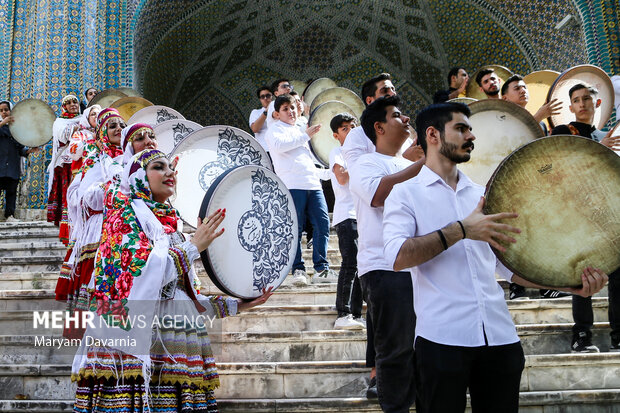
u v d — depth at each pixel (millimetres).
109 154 4566
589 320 4289
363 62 17703
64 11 11648
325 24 17469
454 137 2865
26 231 8492
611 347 4484
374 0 16891
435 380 2691
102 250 3318
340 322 4621
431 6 16422
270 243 3732
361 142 4020
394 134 3752
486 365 2754
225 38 17297
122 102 8750
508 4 14922
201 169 4336
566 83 6727
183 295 3402
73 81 11445
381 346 3498
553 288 2686
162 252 3260
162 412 3174
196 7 16172
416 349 2799
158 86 16688
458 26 16219
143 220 3332
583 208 2699
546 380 4027
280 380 4109
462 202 2887
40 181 11086
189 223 4191
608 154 2693
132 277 3197
